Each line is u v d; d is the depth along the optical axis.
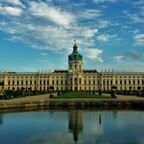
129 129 47.25
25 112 71.06
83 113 69.00
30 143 38.12
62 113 68.88
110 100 88.00
